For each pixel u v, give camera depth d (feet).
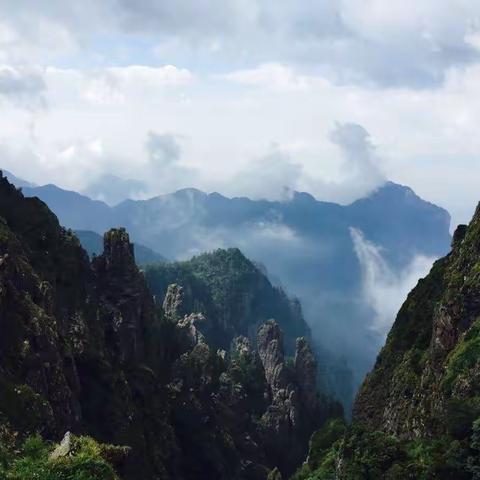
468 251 224.74
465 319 200.85
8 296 241.14
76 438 115.44
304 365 482.69
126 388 306.96
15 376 222.69
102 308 350.43
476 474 150.10
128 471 268.82
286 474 432.25
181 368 408.46
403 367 248.93
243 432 423.64
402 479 161.38
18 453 117.50
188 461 367.25
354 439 187.62
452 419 164.55
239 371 464.65
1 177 330.95
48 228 331.36
